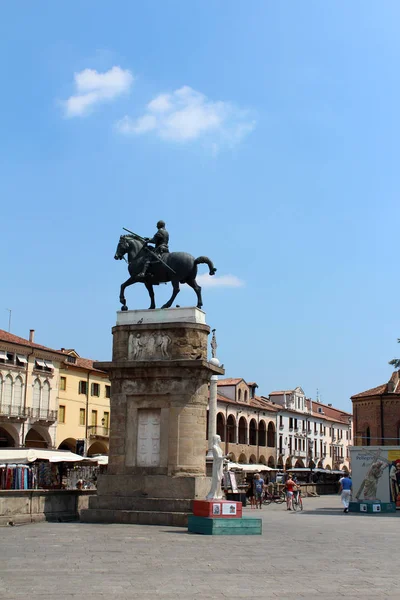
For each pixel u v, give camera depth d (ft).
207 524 74.13
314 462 476.13
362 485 145.69
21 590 40.11
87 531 75.46
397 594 40.68
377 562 55.88
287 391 455.63
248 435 386.73
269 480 239.50
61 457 140.46
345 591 41.50
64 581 43.37
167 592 40.09
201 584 43.06
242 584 43.34
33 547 61.00
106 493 88.28
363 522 105.70
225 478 152.76
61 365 279.08
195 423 87.56
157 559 54.03
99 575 45.93
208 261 93.61
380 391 270.05
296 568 51.01
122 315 94.53
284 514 127.13
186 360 87.97
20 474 125.59
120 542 65.21
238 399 383.65
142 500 85.81
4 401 248.73
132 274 95.25
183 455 86.48
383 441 259.39
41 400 265.75
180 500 84.12
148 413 89.61
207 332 92.58
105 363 90.94
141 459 88.58
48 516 89.66
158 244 96.17
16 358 255.09
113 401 90.99
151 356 90.89
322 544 69.41
